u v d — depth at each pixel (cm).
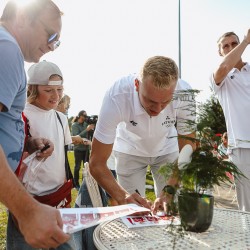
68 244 186
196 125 147
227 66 286
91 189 214
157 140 253
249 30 283
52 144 191
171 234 139
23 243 175
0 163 98
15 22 136
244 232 151
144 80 182
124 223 162
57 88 205
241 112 284
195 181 138
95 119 636
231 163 142
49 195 193
